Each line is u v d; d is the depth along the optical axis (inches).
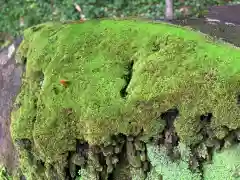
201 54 37.9
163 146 39.8
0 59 52.1
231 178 38.0
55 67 41.8
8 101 49.0
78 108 40.4
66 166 42.9
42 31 44.6
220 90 36.5
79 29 43.1
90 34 42.3
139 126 39.1
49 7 111.1
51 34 44.0
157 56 38.7
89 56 41.4
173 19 51.8
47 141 41.8
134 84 38.7
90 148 41.0
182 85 37.4
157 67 38.3
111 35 41.6
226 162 38.2
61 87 41.2
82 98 40.2
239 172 37.6
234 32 46.4
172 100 37.8
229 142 38.0
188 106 37.6
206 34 42.5
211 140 38.4
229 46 38.6
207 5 100.6
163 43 39.4
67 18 107.8
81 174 42.4
